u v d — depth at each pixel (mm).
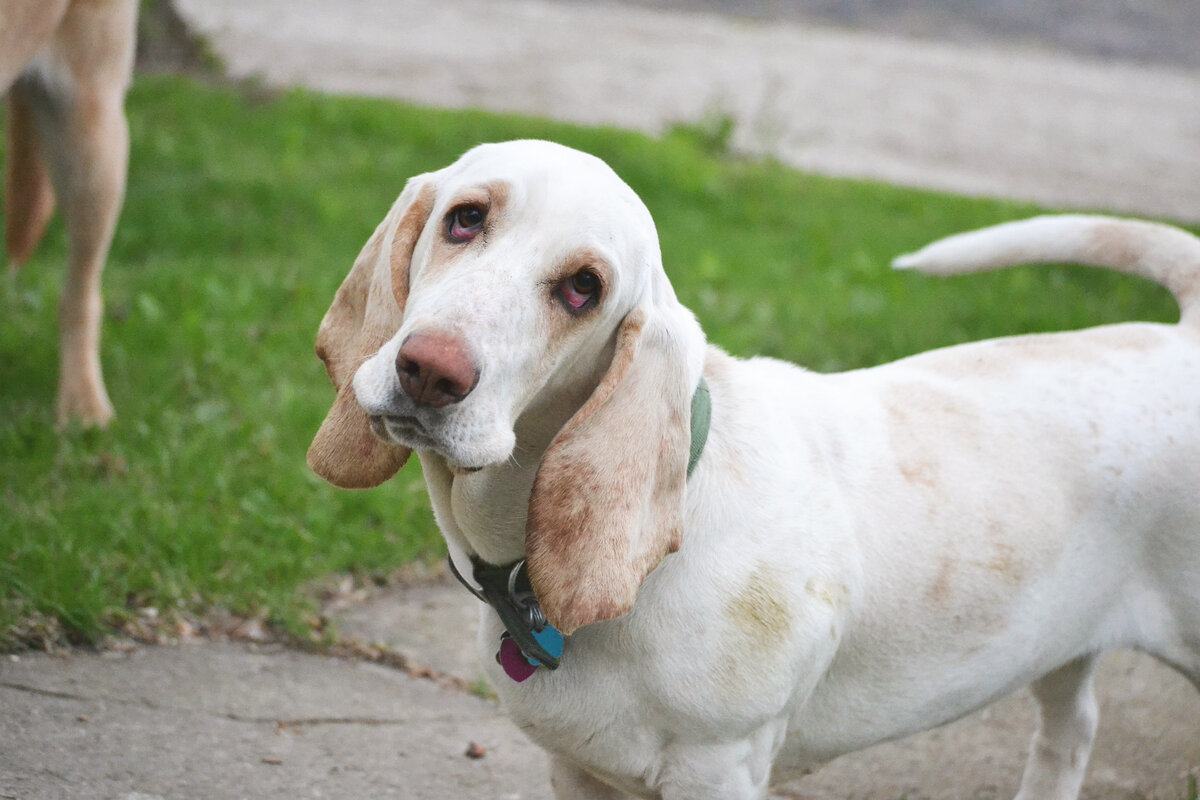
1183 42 29062
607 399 2568
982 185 14570
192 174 9758
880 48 23891
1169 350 3471
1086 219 3760
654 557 2586
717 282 8695
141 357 5996
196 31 14727
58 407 5301
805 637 2891
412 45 18156
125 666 3895
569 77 17484
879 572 3062
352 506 5129
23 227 5641
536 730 2941
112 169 5164
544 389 2643
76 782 3250
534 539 2561
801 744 3191
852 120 17234
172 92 12398
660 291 2713
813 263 9672
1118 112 20297
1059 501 3236
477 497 2789
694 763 2875
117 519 4523
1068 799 3785
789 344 7402
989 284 9289
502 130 12453
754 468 2928
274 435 5457
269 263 7879
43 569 4121
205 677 3928
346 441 2791
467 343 2373
